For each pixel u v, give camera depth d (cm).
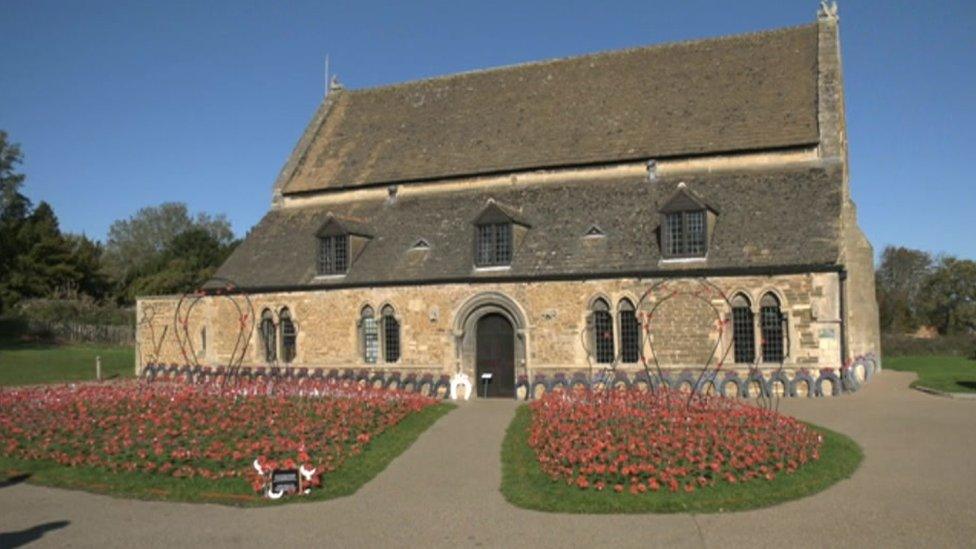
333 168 3941
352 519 1322
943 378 3250
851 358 3109
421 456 1850
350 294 3406
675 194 2961
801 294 2767
